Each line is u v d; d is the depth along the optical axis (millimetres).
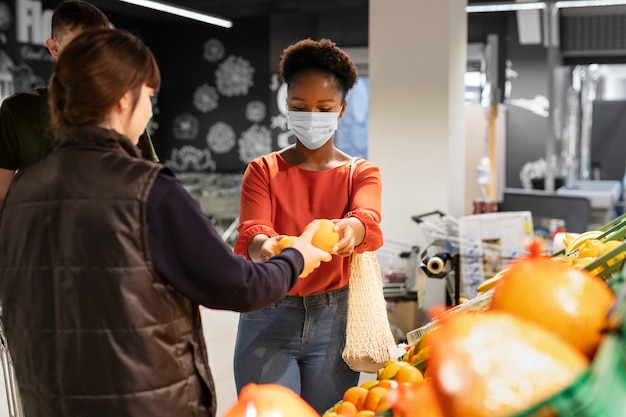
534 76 11828
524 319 944
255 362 2363
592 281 1002
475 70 12086
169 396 1460
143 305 1423
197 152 14523
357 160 2459
